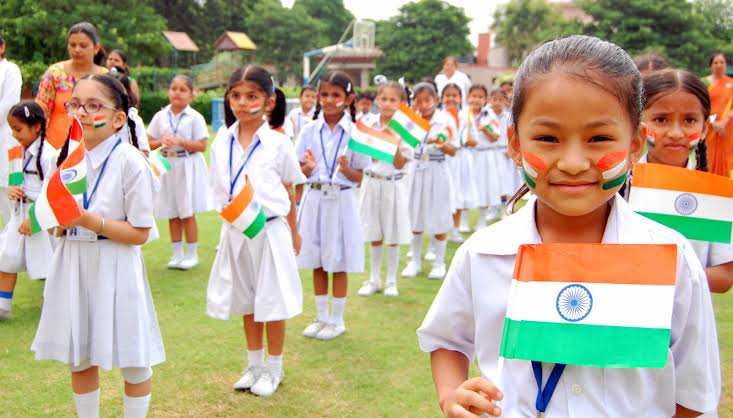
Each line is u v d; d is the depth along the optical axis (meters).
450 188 6.44
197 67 40.34
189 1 49.50
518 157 1.50
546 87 1.33
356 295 5.80
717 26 38.97
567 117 1.32
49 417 3.45
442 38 47.66
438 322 1.65
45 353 2.98
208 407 3.61
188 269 6.42
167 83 30.41
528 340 1.40
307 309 5.35
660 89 2.32
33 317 4.93
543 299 1.40
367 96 7.82
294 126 9.67
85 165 2.78
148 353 3.04
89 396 3.08
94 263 2.93
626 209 1.51
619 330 1.36
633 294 1.36
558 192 1.37
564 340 1.39
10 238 4.81
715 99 8.75
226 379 3.97
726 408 3.63
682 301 1.44
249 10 53.19
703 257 2.24
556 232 1.52
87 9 28.69
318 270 4.79
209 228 8.32
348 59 44.69
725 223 2.16
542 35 38.31
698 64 34.19
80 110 2.89
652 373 1.45
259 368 3.86
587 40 1.38
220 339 4.60
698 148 2.41
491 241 1.56
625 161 1.36
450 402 1.48
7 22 27.09
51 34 27.44
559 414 1.44
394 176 5.63
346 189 4.71
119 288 2.95
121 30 30.55
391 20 48.59
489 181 8.51
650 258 1.36
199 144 6.33
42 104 5.30
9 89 5.92
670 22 34.34
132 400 3.09
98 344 2.93
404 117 5.50
